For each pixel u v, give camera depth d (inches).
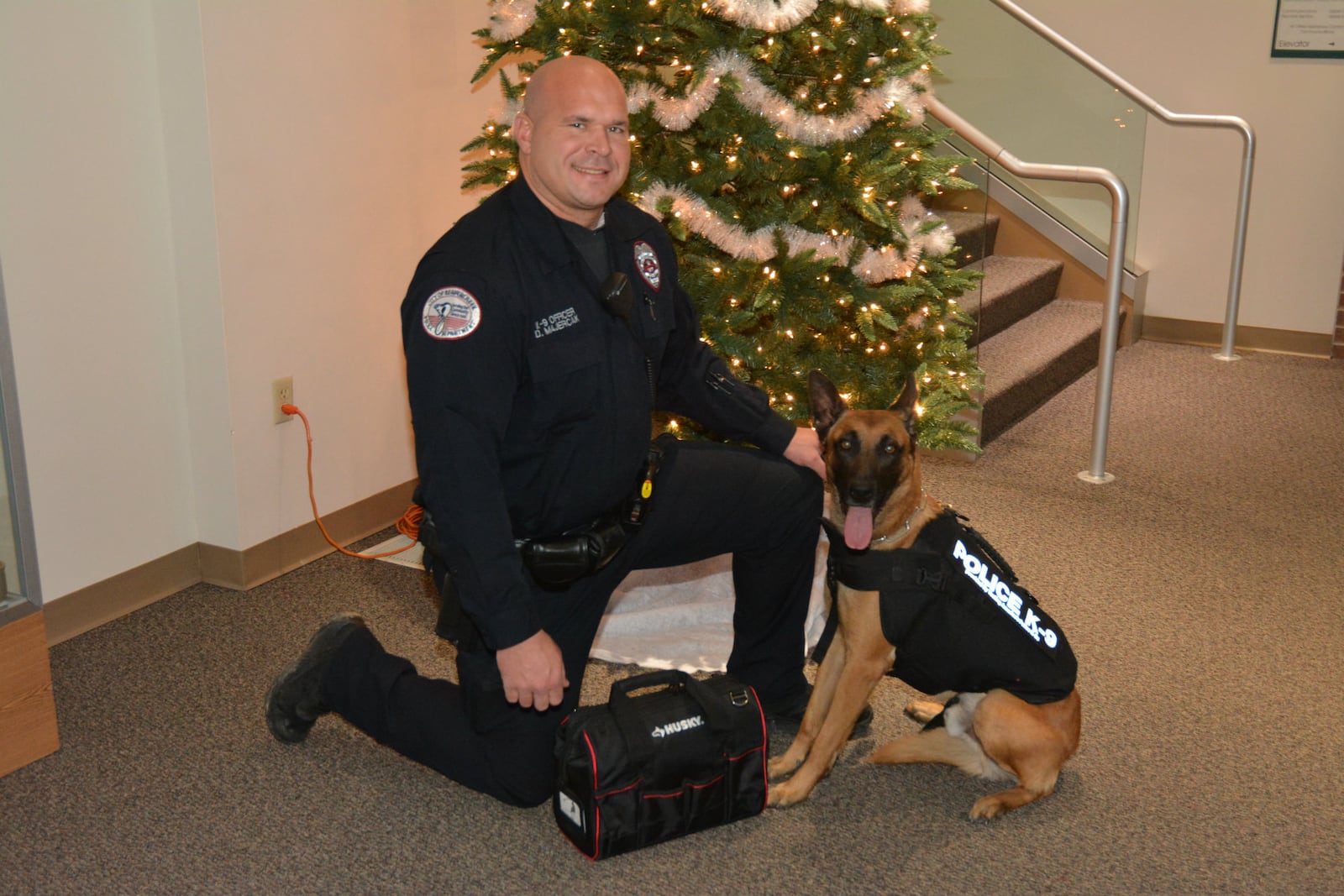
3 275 113.0
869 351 146.5
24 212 125.0
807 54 133.8
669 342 107.2
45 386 130.0
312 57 146.3
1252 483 191.8
